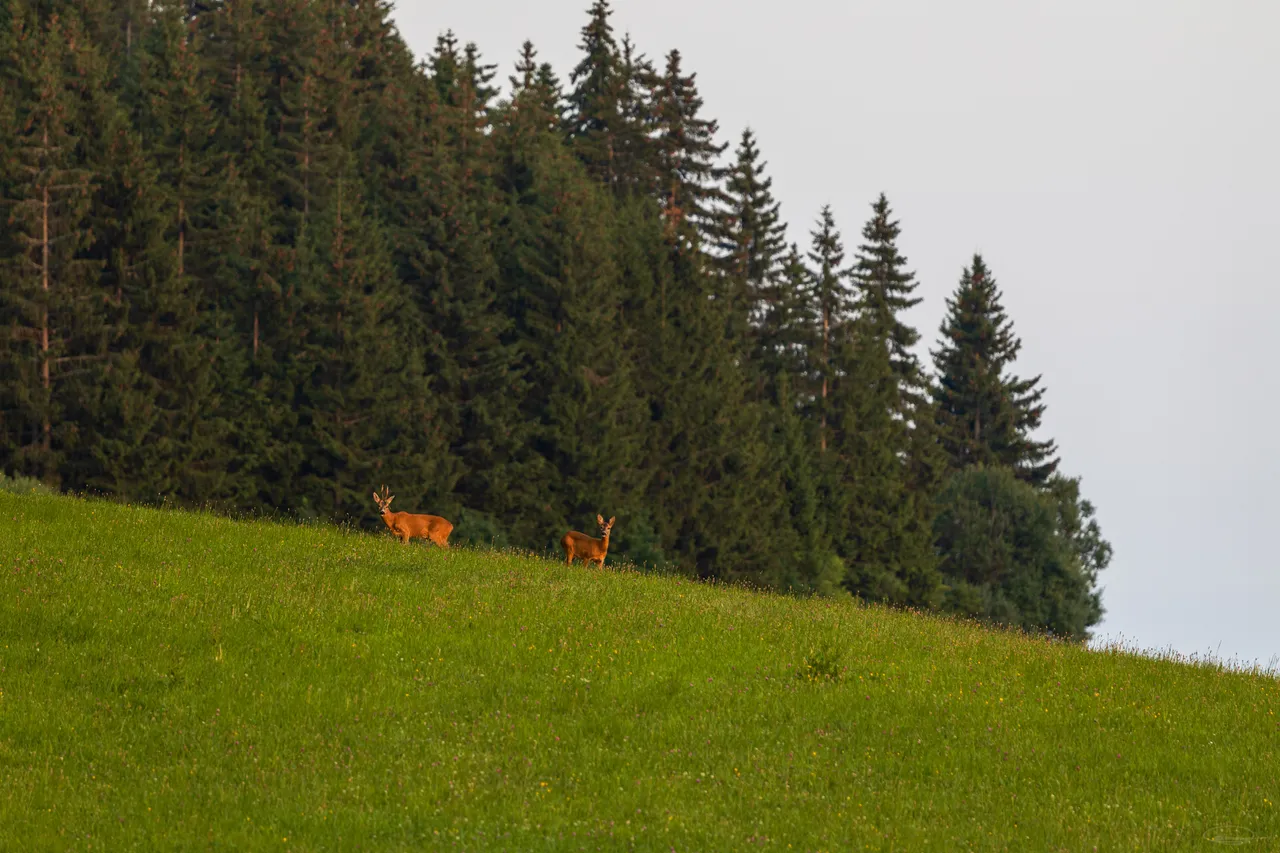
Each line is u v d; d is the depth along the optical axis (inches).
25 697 2620.6
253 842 2004.2
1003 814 2269.9
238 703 2657.5
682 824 2130.9
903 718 2770.7
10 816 2101.4
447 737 2527.1
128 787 2239.2
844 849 2070.6
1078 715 2856.8
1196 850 2129.7
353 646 3006.9
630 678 2915.8
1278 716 2930.6
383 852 1994.3
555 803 2208.4
